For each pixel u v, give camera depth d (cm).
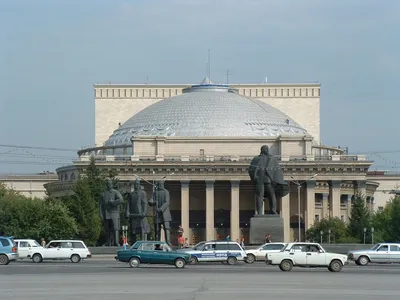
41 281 6725
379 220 17500
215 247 9700
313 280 6988
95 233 14375
